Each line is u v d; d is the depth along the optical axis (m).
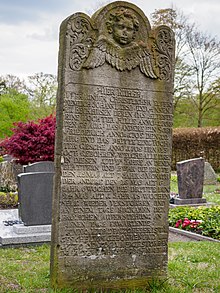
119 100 5.14
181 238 9.31
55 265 4.95
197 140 27.52
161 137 5.35
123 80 5.15
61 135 4.91
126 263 5.22
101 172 5.08
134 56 5.18
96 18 5.03
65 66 4.89
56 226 4.94
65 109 4.89
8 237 7.72
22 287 5.12
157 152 5.33
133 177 5.23
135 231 5.26
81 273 5.02
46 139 15.80
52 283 5.02
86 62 4.97
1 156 24.55
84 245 5.04
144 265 5.30
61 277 4.94
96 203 5.07
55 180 5.00
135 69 5.21
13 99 34.91
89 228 5.05
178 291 5.09
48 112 36.91
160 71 5.32
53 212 5.04
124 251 5.21
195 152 27.56
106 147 5.09
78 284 5.01
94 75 5.02
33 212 8.19
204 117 33.84
